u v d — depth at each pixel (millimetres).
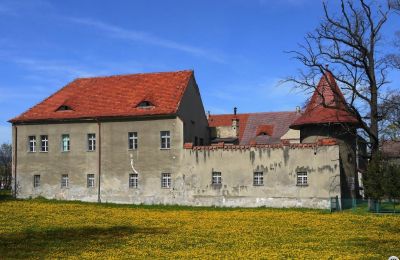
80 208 45719
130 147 53750
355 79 45062
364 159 53000
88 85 60969
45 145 57000
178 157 51656
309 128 52531
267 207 48062
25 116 57781
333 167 46594
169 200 51469
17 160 57656
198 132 58656
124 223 35812
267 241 27109
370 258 21391
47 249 24609
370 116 45875
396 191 41594
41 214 40656
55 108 57844
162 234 30094
